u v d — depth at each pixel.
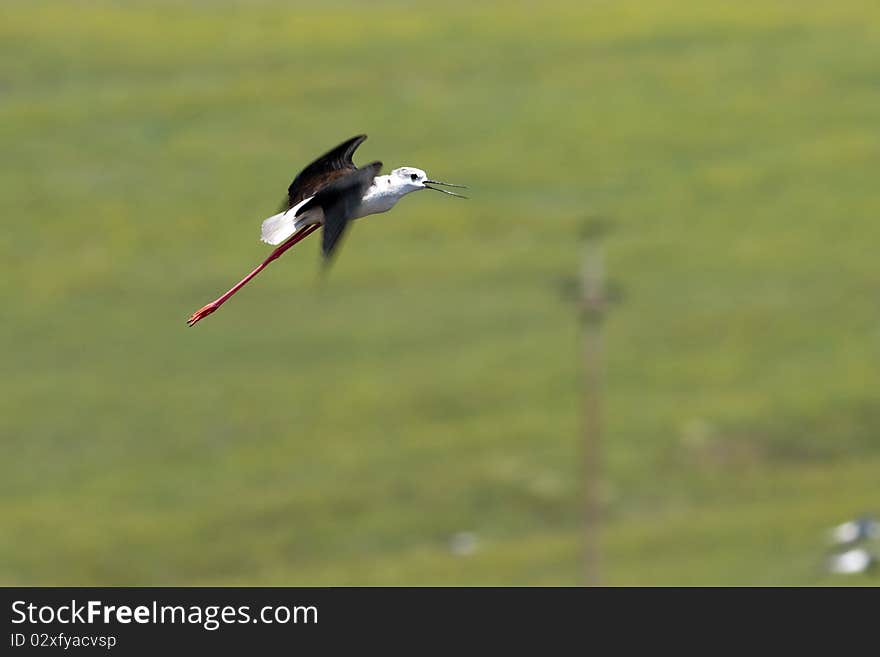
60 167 96.19
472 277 84.62
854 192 95.38
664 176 97.69
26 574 55.47
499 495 62.16
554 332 78.00
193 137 100.38
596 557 55.84
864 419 69.50
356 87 107.69
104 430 68.44
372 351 76.38
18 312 79.88
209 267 85.69
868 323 79.62
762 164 99.00
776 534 57.00
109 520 59.91
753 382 73.38
